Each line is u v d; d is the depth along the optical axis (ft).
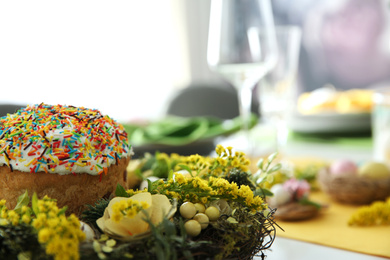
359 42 7.20
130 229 1.50
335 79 7.41
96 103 5.88
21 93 5.06
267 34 2.93
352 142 3.79
